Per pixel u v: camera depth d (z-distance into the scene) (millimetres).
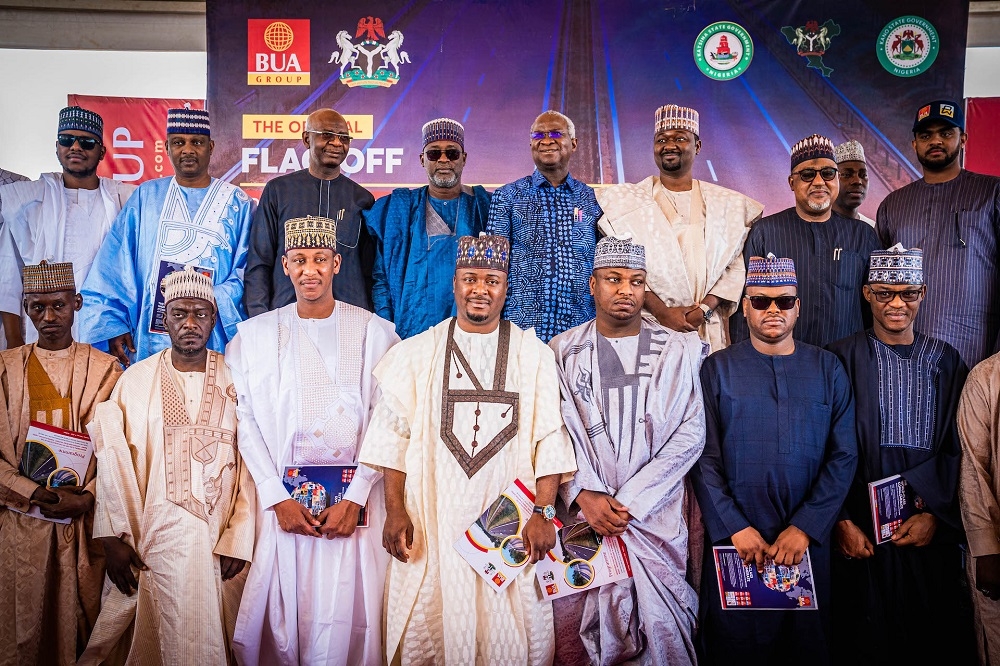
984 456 3939
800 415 3871
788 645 3779
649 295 4383
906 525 3896
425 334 3873
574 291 4344
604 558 3764
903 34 5207
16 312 4816
